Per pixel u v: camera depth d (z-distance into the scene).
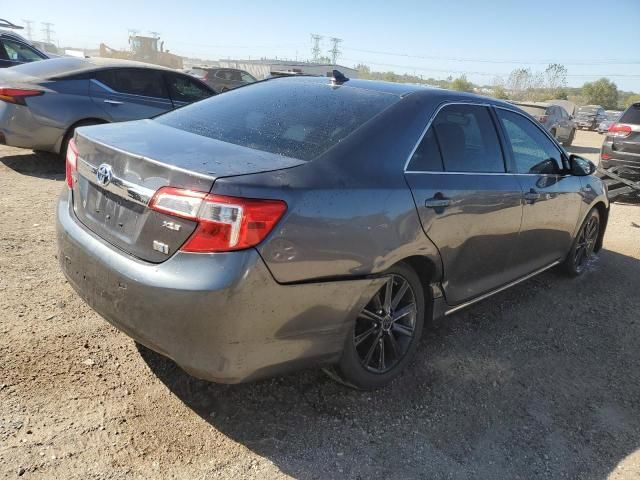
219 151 2.51
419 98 3.15
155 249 2.27
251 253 2.15
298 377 3.05
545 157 4.21
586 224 5.06
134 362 2.98
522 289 4.77
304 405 2.83
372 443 2.62
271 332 2.29
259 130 2.84
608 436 2.89
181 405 2.71
